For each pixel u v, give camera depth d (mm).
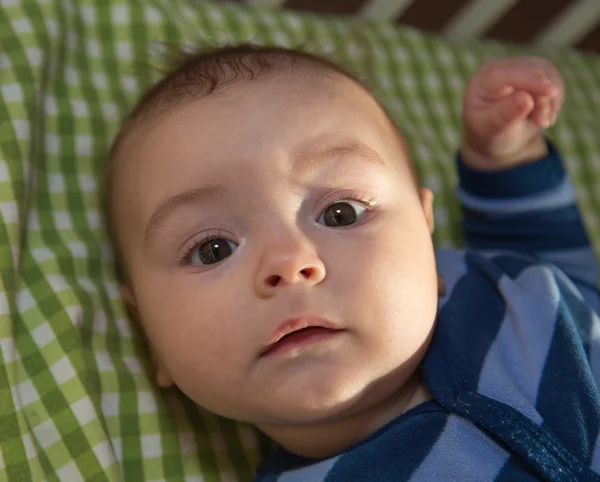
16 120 989
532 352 835
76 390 885
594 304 1028
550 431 768
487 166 1052
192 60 957
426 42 1454
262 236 757
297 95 826
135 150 869
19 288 928
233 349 753
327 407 750
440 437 779
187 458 922
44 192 1019
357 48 1377
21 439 836
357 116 836
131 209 865
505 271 958
